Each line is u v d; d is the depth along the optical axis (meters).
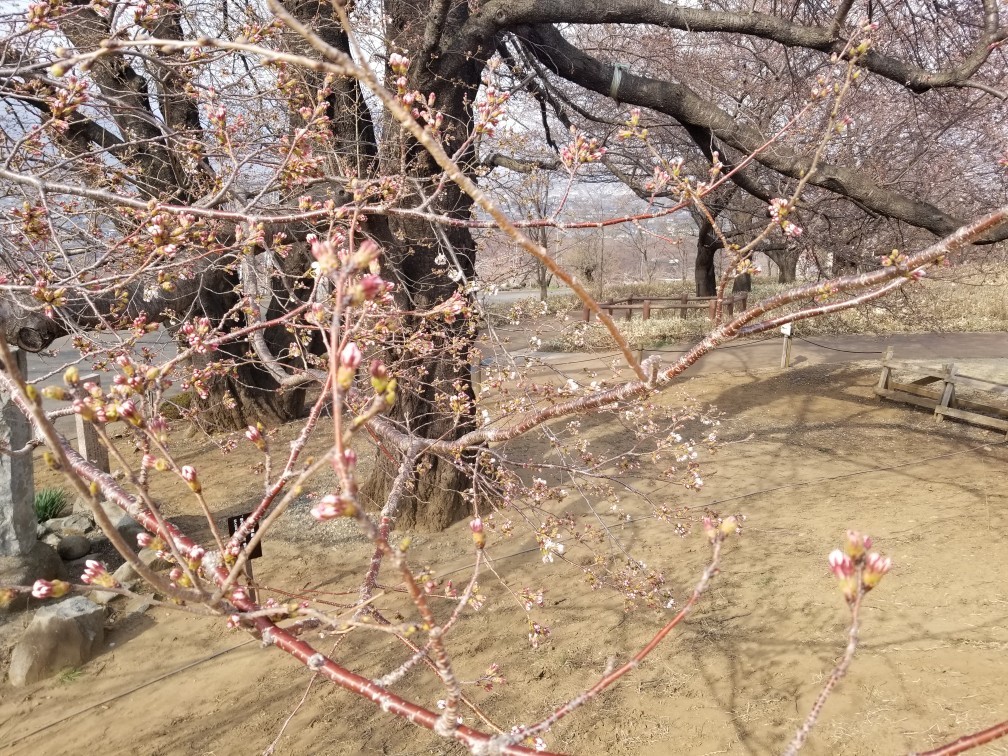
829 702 3.67
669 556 5.47
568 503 6.46
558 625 4.62
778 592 4.82
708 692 3.87
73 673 4.32
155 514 1.05
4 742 3.74
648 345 14.05
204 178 3.70
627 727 3.65
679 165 1.85
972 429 8.64
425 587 1.55
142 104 5.20
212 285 5.65
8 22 2.92
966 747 0.86
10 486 5.00
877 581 0.81
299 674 4.27
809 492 6.71
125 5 2.44
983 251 7.52
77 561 5.66
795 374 11.61
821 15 7.67
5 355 0.76
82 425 6.61
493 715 3.80
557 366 10.59
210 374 2.53
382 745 3.66
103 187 3.44
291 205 3.74
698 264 19.17
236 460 7.95
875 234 7.38
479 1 5.23
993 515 5.88
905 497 6.47
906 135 7.94
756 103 9.07
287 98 3.31
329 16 4.65
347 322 1.04
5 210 2.75
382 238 4.93
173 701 4.05
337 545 5.97
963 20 6.88
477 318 4.20
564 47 5.84
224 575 1.18
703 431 8.80
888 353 10.08
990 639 4.05
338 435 0.76
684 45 8.57
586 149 2.14
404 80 1.94
